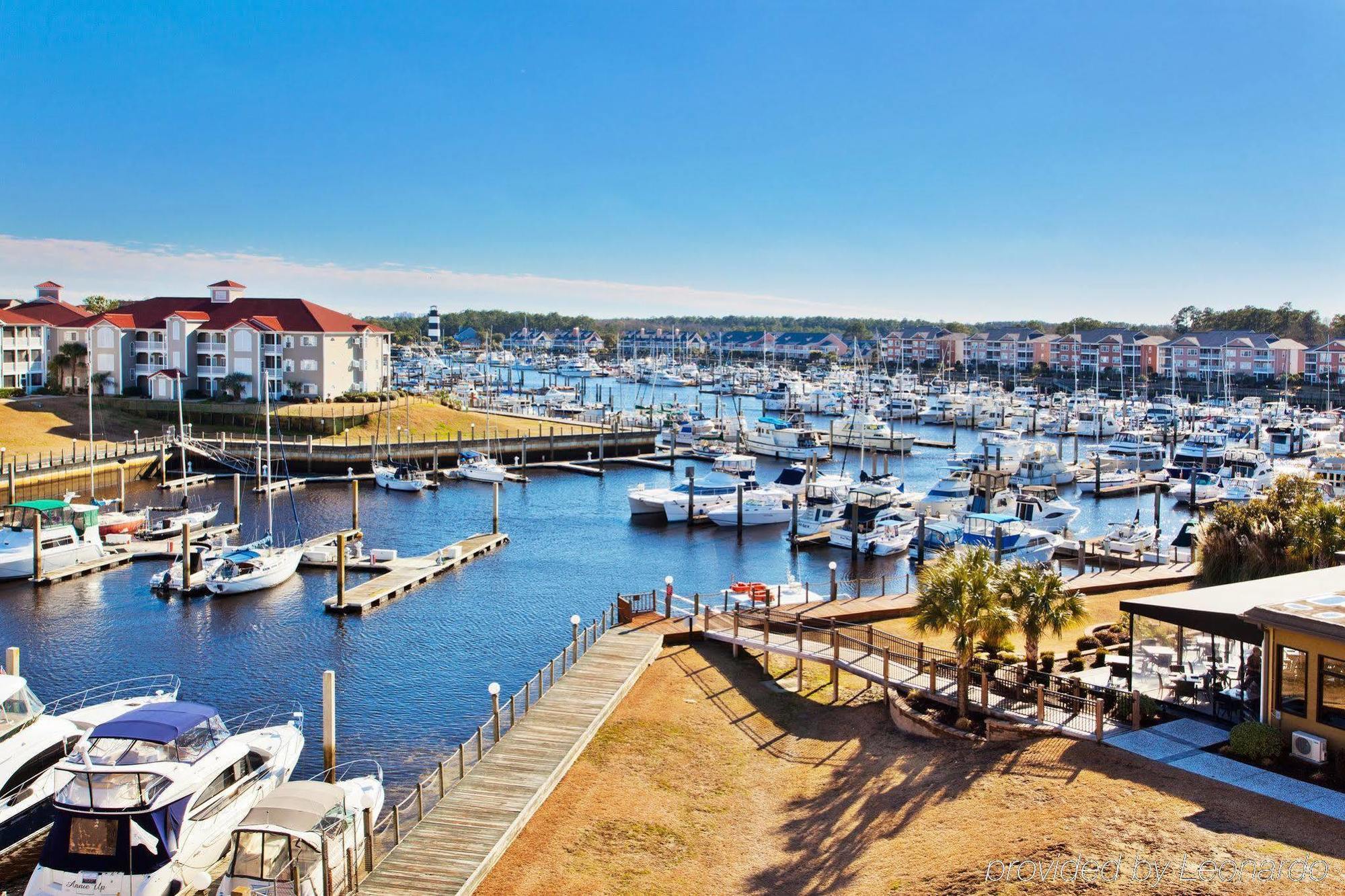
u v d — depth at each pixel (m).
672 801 27.17
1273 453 113.19
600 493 91.12
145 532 65.19
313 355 121.19
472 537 69.44
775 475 104.50
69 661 43.06
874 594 54.75
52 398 109.56
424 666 42.62
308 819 22.33
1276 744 24.36
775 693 35.28
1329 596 26.69
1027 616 30.45
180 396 103.19
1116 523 74.88
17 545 56.19
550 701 33.44
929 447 127.94
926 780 26.19
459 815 25.56
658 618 43.50
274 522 75.25
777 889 22.11
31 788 26.88
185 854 23.66
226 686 40.25
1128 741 26.11
